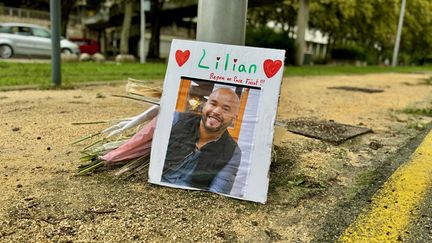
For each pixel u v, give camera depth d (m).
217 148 2.26
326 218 1.97
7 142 2.99
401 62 30.95
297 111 4.82
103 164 2.46
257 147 2.20
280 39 19.44
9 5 32.66
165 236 1.75
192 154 2.28
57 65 6.12
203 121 2.30
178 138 2.32
